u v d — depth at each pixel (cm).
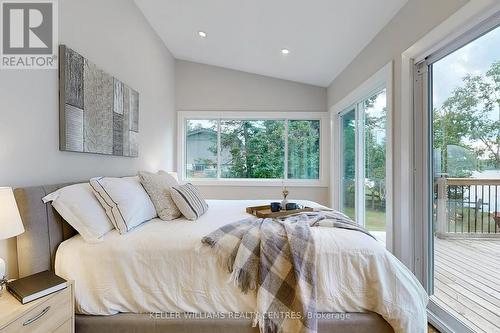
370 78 288
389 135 246
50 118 176
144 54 322
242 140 462
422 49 200
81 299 145
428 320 192
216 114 450
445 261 194
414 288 145
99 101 223
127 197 180
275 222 178
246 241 152
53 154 178
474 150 168
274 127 461
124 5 274
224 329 144
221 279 148
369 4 236
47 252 152
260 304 139
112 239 158
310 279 141
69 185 173
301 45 332
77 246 153
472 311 170
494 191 153
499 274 154
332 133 425
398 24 235
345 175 400
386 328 141
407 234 217
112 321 146
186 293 148
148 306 147
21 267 144
